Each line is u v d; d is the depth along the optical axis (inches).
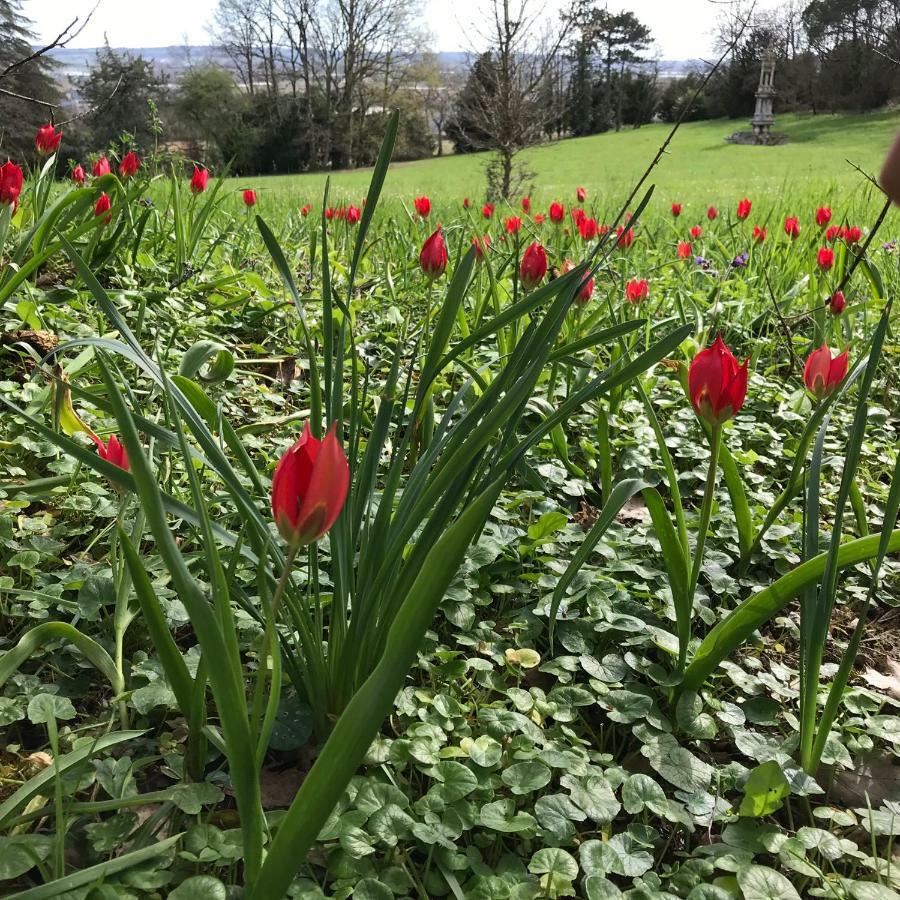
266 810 68.5
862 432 72.6
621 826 74.5
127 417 48.8
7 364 139.3
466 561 99.7
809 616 80.0
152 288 185.5
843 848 68.6
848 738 83.4
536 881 64.4
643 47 2319.1
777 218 364.5
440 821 66.8
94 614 83.2
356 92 1952.5
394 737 79.9
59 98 427.8
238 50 1891.0
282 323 185.3
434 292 209.6
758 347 181.3
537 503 122.0
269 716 49.7
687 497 133.0
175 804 64.2
